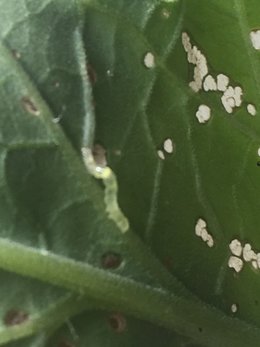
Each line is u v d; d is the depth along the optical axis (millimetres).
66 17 68
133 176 69
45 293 67
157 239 70
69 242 68
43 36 68
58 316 67
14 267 66
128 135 69
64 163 67
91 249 68
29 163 66
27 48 67
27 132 67
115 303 69
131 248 69
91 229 68
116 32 69
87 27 69
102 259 69
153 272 70
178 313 71
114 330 69
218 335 73
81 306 68
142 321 70
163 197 71
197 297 73
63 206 67
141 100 70
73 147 68
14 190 66
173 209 71
